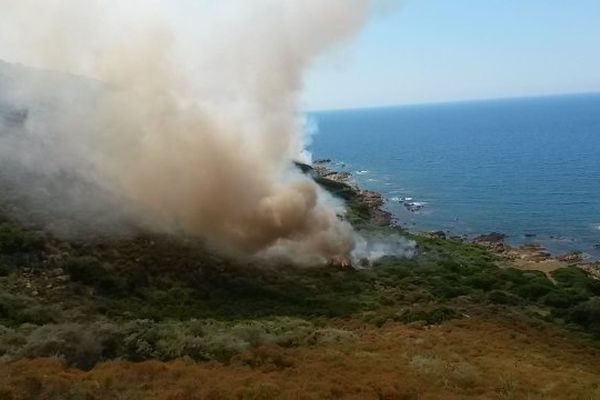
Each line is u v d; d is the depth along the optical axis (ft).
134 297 101.50
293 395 45.37
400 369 57.57
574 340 88.07
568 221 256.52
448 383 53.98
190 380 47.93
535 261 181.78
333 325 93.50
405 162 495.00
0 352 57.00
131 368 51.65
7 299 83.76
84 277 102.63
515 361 66.59
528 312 106.42
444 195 329.52
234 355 59.72
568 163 447.83
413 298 117.19
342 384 50.44
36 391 42.96
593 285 137.59
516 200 308.19
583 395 52.34
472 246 199.62
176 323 79.20
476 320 92.73
